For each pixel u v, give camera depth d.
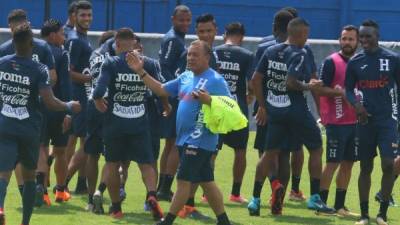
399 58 30.80
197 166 27.86
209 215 32.56
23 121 27.83
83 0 39.53
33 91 27.89
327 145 33.78
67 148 37.50
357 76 30.88
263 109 33.00
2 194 27.48
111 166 31.06
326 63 33.78
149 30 73.19
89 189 33.22
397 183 41.84
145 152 30.88
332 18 77.06
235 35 35.34
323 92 33.44
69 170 36.12
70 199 35.28
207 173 28.38
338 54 33.88
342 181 33.59
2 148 27.62
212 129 27.38
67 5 70.50
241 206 34.94
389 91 30.83
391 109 30.86
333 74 33.69
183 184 28.00
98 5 71.81
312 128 32.53
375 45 30.80
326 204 34.03
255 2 75.69
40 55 32.19
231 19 75.25
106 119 30.69
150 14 73.19
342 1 76.94
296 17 34.72
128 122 30.48
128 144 30.98
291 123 32.31
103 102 30.23
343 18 76.88
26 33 27.67
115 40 31.39
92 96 30.42
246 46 57.22
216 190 28.50
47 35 33.91
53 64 32.56
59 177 34.47
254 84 32.72
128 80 30.22
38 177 33.25
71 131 36.88
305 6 76.62
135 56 29.20
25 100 27.83
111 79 30.27
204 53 28.00
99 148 33.22
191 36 56.00
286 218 32.50
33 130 28.05
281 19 34.41
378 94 30.80
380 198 32.22
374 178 42.88
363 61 30.80
